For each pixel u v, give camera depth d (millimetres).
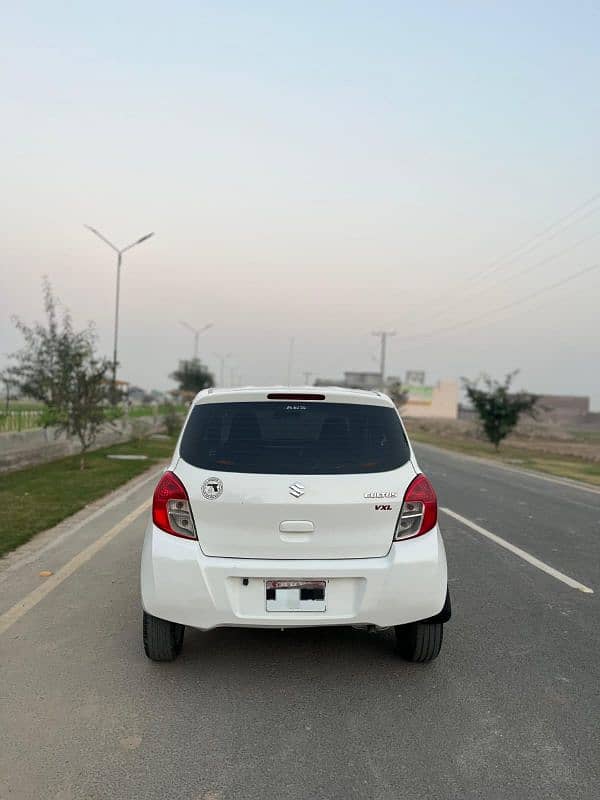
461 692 4242
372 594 4113
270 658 4770
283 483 4133
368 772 3311
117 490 13047
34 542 8297
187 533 4168
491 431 34469
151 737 3607
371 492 4168
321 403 4438
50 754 3418
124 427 27953
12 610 5664
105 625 5340
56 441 19062
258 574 4062
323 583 4117
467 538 9328
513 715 3934
